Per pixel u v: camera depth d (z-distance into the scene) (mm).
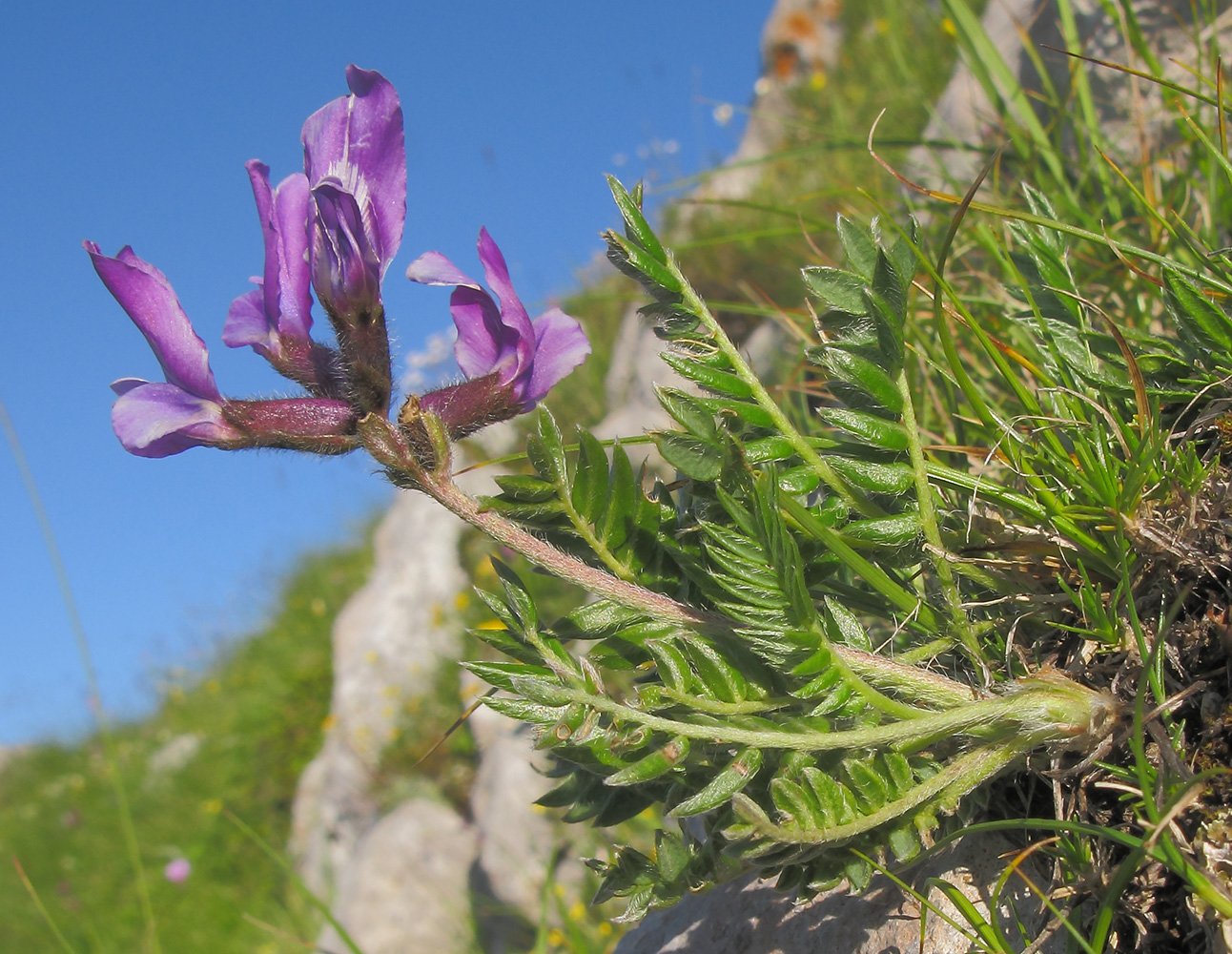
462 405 72
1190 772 67
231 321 70
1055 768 72
